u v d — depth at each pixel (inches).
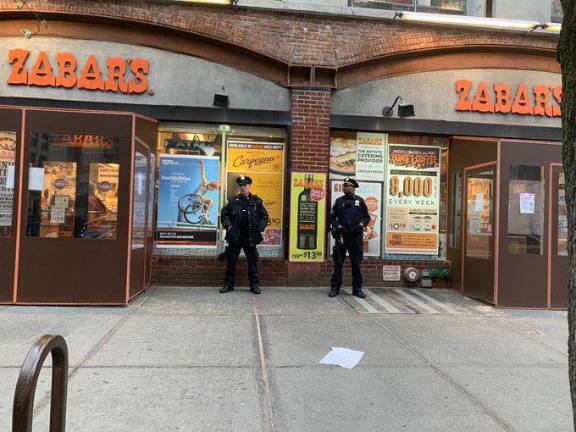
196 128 334.0
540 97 357.4
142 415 140.9
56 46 317.7
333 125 336.5
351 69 341.1
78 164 263.7
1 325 224.4
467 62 352.2
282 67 333.1
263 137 339.3
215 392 158.1
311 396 157.2
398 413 146.9
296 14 332.5
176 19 320.5
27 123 260.1
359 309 276.8
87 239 263.1
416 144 353.4
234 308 269.1
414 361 193.2
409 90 346.9
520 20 348.2
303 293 313.0
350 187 308.2
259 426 136.5
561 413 149.6
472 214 324.8
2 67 314.5
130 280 270.8
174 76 326.6
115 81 321.1
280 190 339.6
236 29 326.3
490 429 138.3
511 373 182.9
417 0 357.7
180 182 332.2
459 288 337.1
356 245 307.3
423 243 353.4
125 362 182.2
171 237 330.0
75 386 159.0
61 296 261.0
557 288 297.0
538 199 299.0
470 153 328.5
